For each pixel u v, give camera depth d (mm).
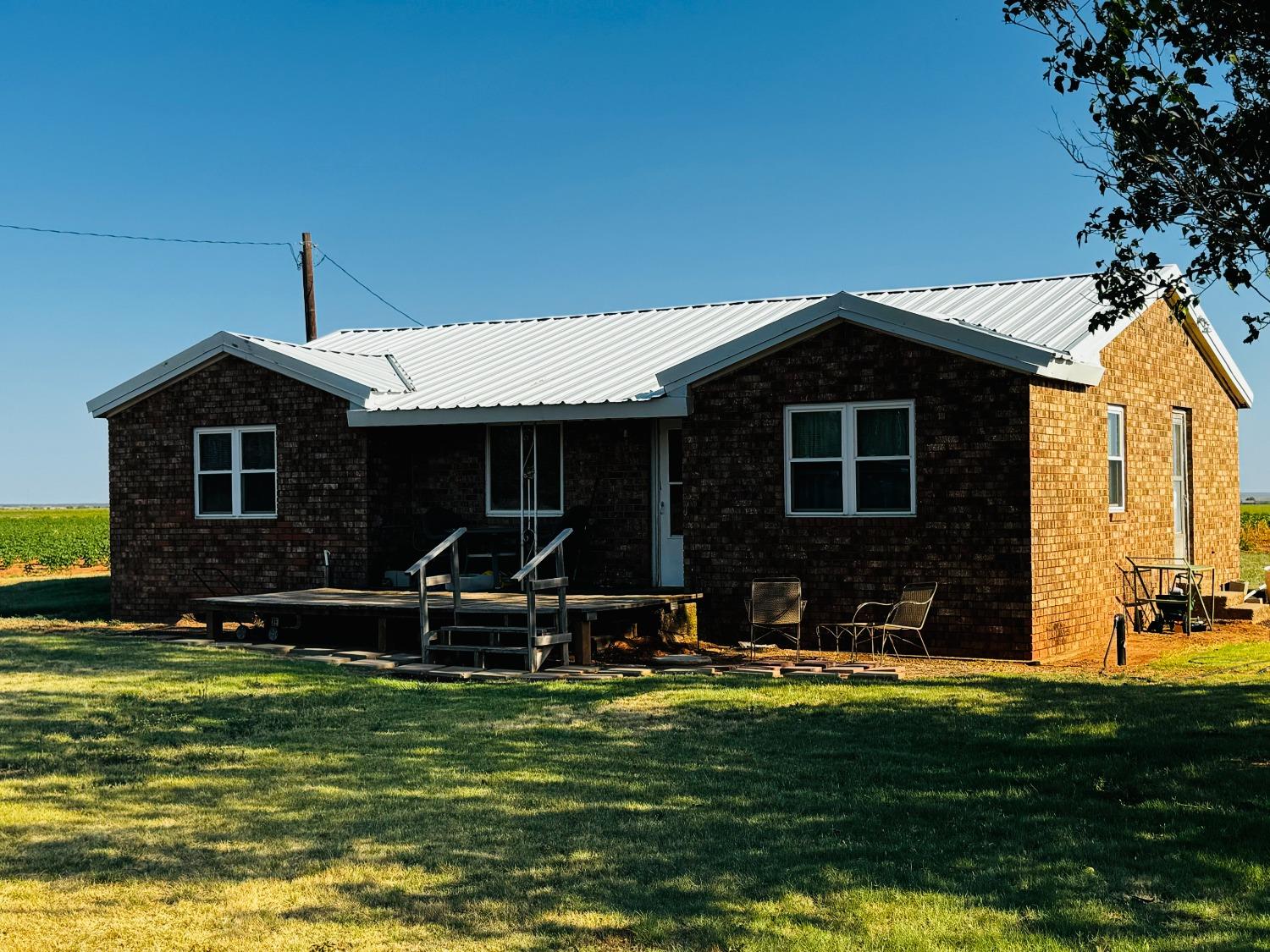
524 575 13398
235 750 9859
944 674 13055
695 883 6543
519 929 5930
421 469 19281
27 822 7828
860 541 14969
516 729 10602
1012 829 7395
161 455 19828
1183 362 19078
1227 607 17359
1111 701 10914
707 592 15930
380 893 6457
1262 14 8133
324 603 15484
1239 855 6773
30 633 17953
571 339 21031
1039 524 14133
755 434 15641
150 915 6164
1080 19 8594
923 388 14523
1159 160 8500
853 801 8078
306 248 33000
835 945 5633
